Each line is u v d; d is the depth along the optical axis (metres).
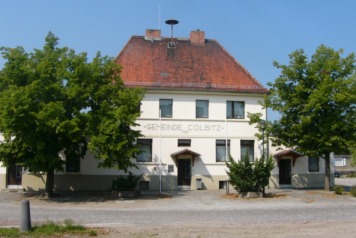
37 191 32.22
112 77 28.88
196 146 35.00
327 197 28.05
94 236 13.14
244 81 36.88
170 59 37.88
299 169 36.69
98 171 33.62
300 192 31.19
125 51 38.16
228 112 35.88
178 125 34.88
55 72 26.61
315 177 36.91
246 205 24.16
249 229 15.23
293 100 31.39
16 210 21.28
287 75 32.12
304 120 30.03
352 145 30.34
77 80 26.67
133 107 27.86
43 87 25.59
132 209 22.47
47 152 26.72
